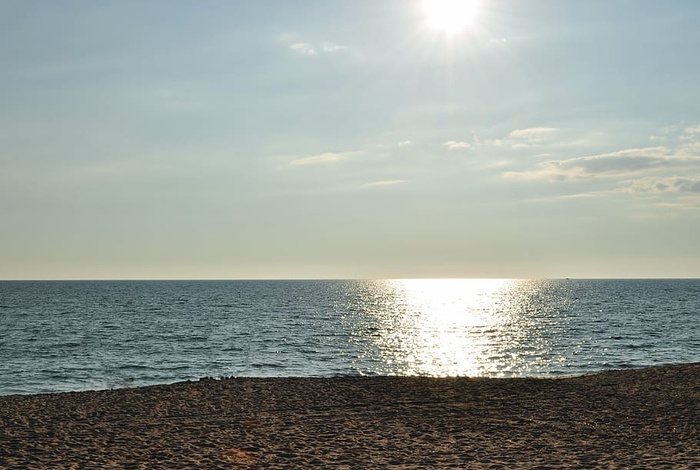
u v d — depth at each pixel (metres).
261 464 13.58
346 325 77.00
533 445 15.41
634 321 79.06
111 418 19.12
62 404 21.59
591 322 78.25
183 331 67.19
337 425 18.00
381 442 15.77
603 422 18.19
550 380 27.55
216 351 50.12
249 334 64.06
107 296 166.25
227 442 15.70
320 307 118.94
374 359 45.72
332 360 45.19
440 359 45.44
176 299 148.62
